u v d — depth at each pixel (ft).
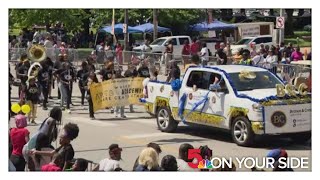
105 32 150.41
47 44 100.01
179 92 53.16
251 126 46.78
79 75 70.95
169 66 84.53
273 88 49.24
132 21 153.28
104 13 151.23
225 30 154.81
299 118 47.06
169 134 54.29
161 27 147.13
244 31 153.28
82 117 64.13
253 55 90.43
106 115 65.72
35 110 58.80
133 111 68.69
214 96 49.70
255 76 49.67
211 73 50.65
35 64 67.31
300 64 76.48
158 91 55.62
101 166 31.99
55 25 142.00
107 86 63.26
